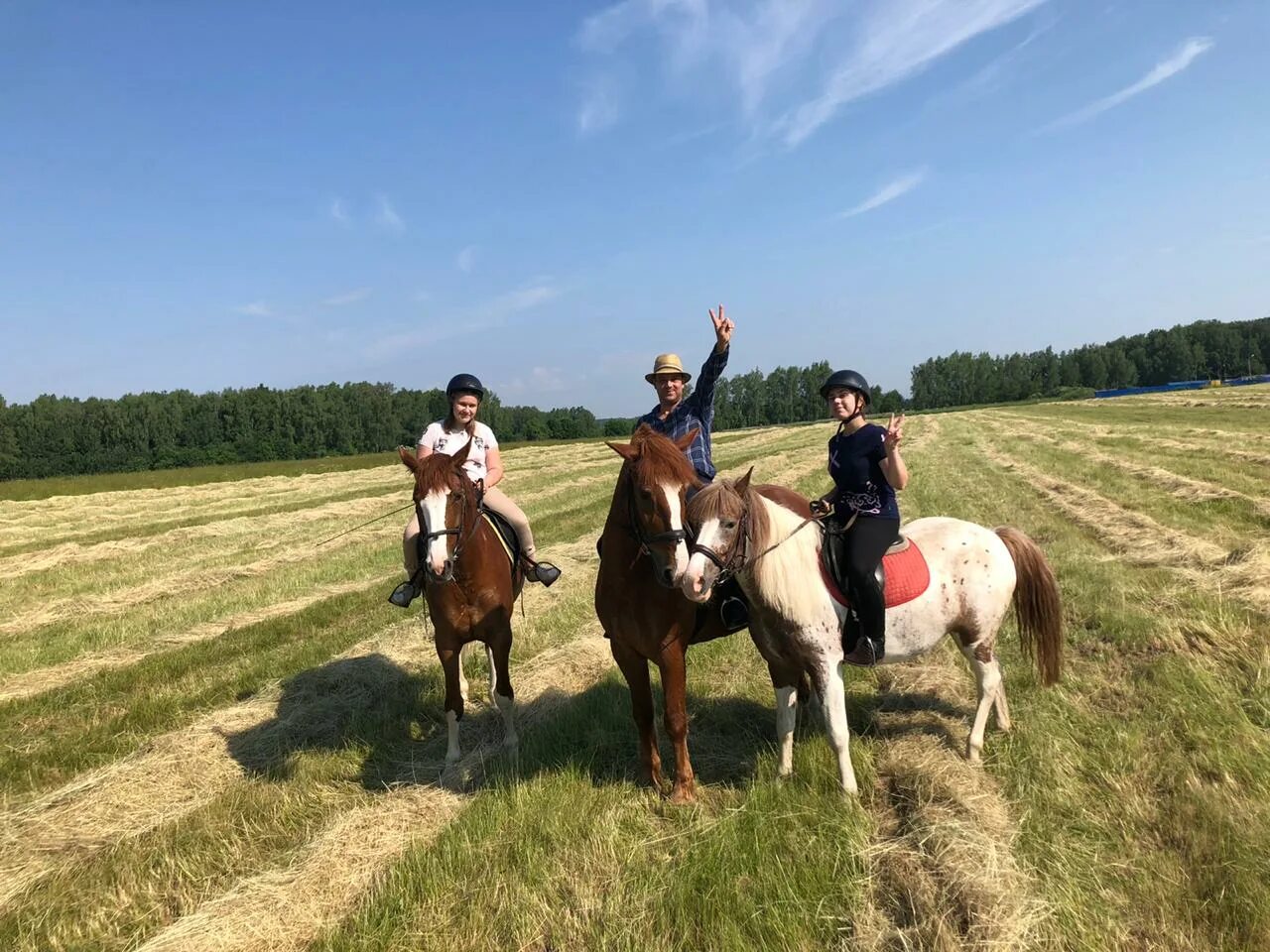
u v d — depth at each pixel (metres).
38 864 4.50
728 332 5.43
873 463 4.67
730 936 3.43
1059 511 13.52
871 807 4.55
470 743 6.02
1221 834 3.79
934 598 4.83
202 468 54.25
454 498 5.15
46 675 8.16
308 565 13.59
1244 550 8.54
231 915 3.81
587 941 3.57
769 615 4.55
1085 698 5.64
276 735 6.17
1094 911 3.39
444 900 3.88
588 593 10.11
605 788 4.89
